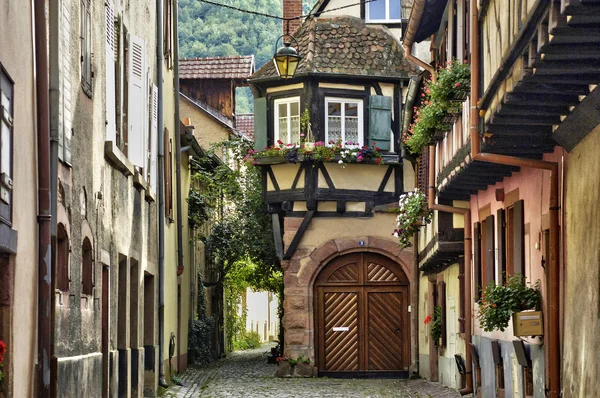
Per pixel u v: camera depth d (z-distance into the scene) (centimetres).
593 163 975
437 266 2334
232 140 3097
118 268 1596
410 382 2534
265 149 2748
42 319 1038
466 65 1428
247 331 4919
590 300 975
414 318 2752
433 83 1480
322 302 2800
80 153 1248
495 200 1565
